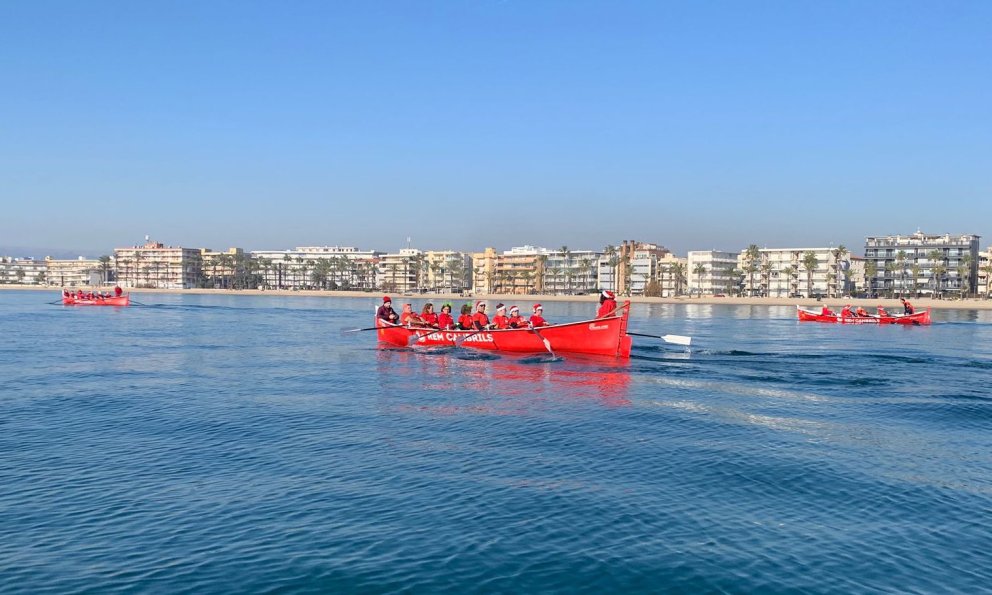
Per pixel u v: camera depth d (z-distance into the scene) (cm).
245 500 1212
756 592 888
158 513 1148
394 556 985
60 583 903
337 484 1307
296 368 3116
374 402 2202
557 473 1387
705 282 19425
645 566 959
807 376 2892
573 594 881
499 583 908
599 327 3297
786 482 1338
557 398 2288
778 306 14762
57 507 1175
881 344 4669
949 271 16875
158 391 2438
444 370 3006
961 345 4612
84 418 1936
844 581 917
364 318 8025
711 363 3284
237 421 1895
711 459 1503
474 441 1659
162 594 877
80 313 8294
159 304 12119
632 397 2319
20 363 3259
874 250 17825
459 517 1134
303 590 888
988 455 1565
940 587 902
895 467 1453
